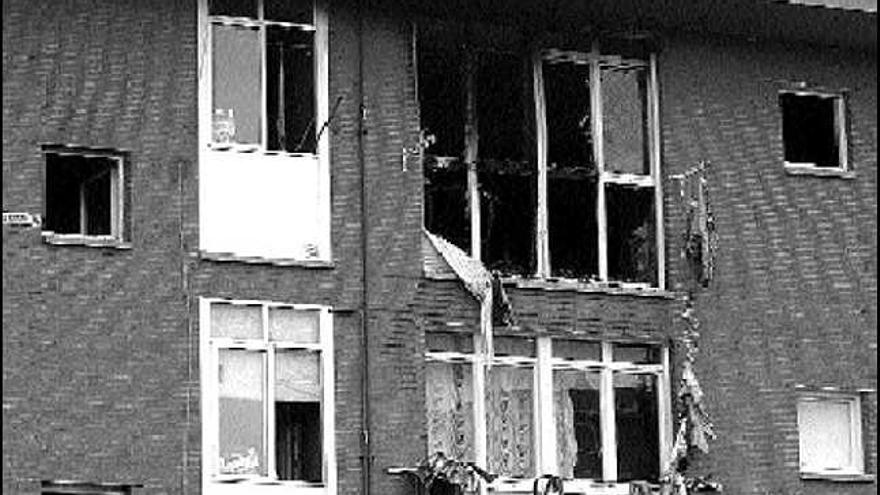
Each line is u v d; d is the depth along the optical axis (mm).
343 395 33719
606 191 36219
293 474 33406
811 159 38188
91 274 32375
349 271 34094
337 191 34250
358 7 34938
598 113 36469
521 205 35719
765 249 36969
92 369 32125
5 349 31719
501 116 35844
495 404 34812
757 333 36625
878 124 38312
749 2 36156
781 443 36438
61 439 31812
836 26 37312
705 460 35844
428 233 34812
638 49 36875
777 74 37719
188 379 32656
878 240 37812
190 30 33719
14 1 32656
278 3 34438
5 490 31375
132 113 33094
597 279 35906
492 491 34406
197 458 32531
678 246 36375
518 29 36062
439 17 35500
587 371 35531
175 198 33125
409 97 35000
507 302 34875
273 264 33562
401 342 34188
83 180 33188
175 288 32844
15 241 32031
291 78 34375
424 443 34062
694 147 36844
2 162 32156
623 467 35500
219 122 33781
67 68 32844
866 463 37031
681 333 36125
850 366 37219
